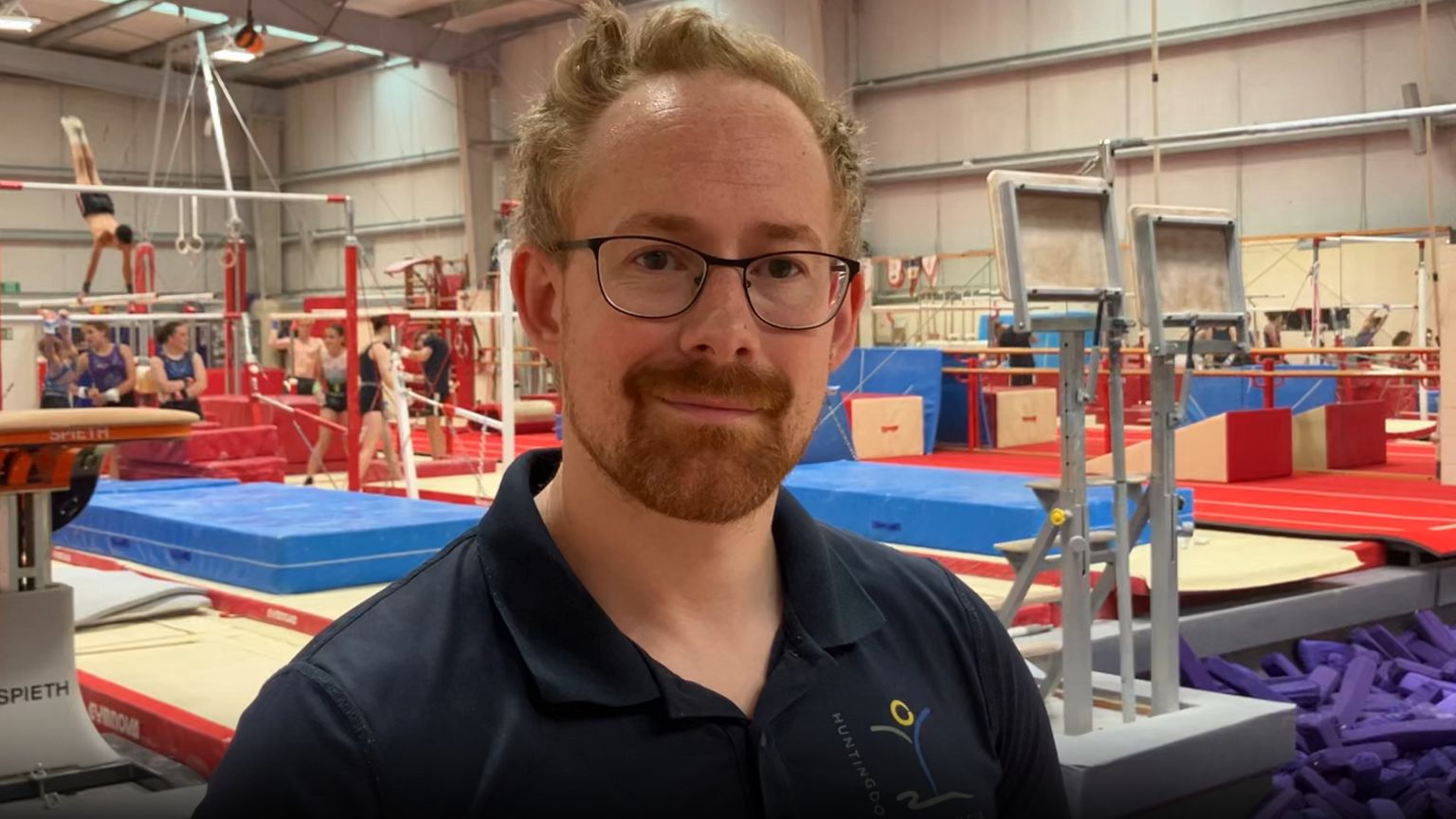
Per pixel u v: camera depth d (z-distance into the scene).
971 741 1.19
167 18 20.44
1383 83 14.14
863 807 1.08
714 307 1.02
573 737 1.00
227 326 11.15
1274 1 14.66
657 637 1.09
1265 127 5.09
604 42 1.10
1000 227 3.22
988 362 14.25
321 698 0.98
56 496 3.23
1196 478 9.22
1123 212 16.17
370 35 19.86
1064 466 3.55
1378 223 14.32
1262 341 14.51
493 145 21.75
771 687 1.08
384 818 0.96
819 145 1.10
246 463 9.69
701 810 1.01
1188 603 5.35
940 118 17.56
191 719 3.52
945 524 6.01
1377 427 10.34
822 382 1.09
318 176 24.55
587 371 1.05
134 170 23.08
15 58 20.92
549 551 1.05
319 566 5.29
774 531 1.19
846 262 1.11
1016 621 4.89
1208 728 3.68
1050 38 16.34
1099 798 3.34
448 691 1.00
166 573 5.84
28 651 3.10
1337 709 4.84
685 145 1.03
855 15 18.08
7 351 13.18
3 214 21.70
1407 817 3.99
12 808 2.95
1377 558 6.31
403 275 23.19
